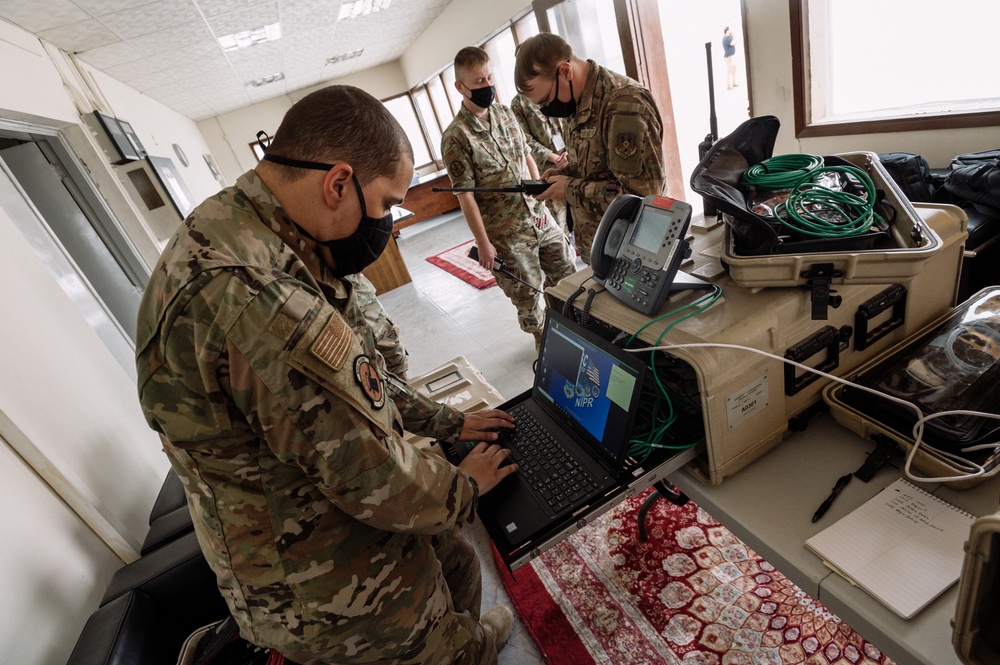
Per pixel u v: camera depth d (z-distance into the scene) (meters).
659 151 1.47
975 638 0.45
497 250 2.34
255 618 0.75
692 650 1.16
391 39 7.00
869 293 0.82
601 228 0.99
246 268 0.60
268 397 0.60
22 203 1.99
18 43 2.75
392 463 0.68
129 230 3.43
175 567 1.13
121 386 1.88
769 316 0.74
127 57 4.11
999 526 0.37
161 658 1.01
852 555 0.62
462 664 0.89
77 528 1.28
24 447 1.22
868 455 0.76
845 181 0.93
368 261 0.82
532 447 0.97
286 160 0.67
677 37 4.03
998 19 1.72
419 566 0.82
